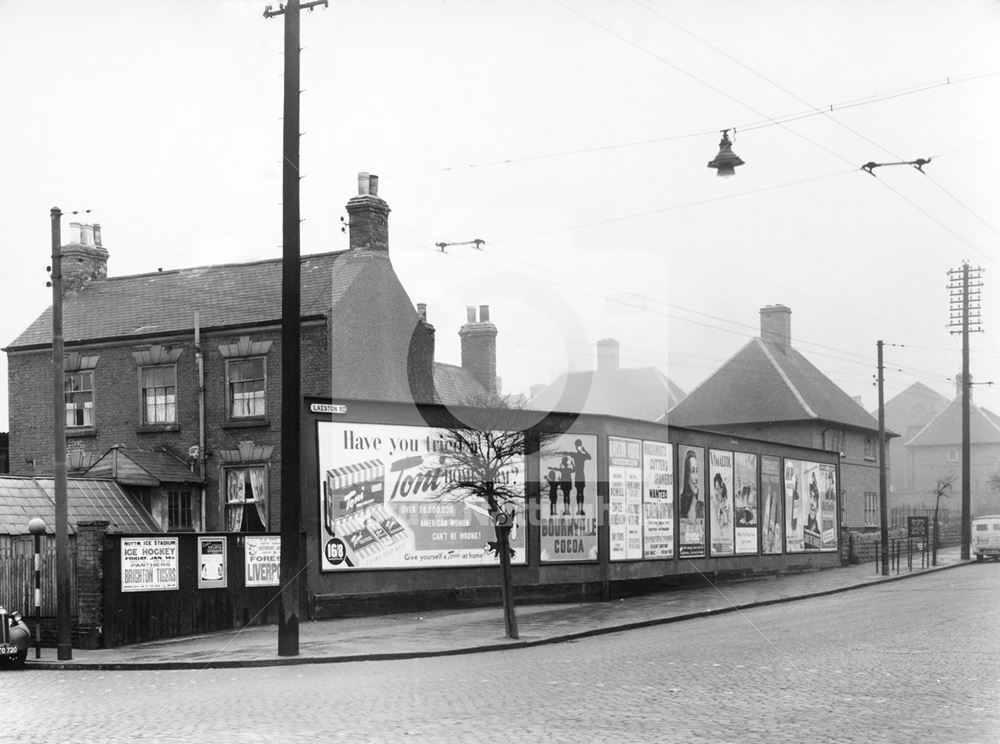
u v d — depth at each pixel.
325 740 10.05
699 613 24.80
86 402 31.86
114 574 21.58
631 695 12.52
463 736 10.04
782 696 12.07
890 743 9.25
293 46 19.06
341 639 20.91
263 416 29.75
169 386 31.02
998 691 12.16
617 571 28.86
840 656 15.64
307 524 24.78
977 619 20.80
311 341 29.16
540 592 27.33
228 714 12.05
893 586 33.69
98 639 21.22
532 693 12.98
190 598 22.78
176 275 33.22
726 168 19.17
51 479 27.66
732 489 35.69
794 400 53.97
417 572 25.84
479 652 19.11
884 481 39.69
